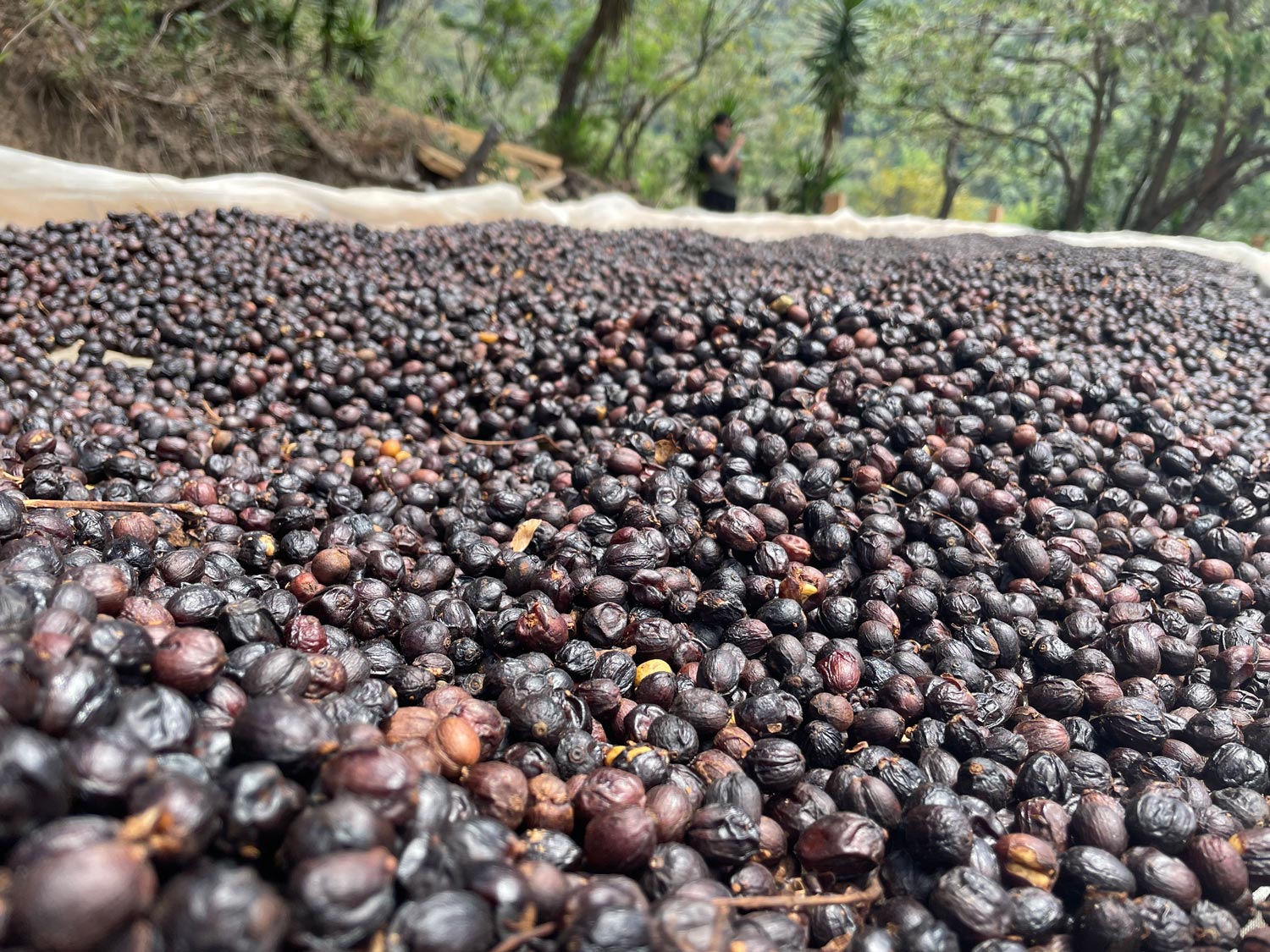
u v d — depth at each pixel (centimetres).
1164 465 29
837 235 88
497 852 14
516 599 23
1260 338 49
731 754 19
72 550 20
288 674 16
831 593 23
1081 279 54
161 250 47
